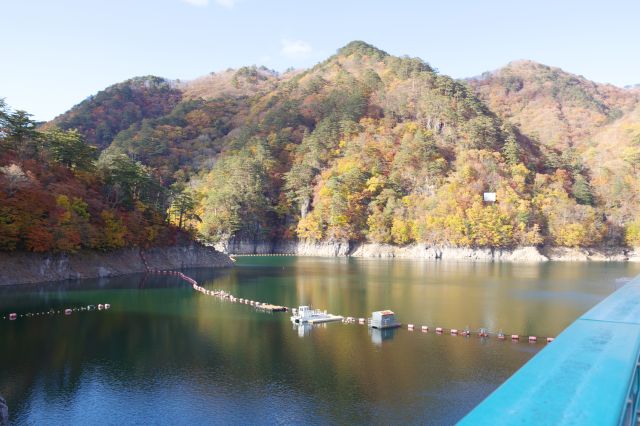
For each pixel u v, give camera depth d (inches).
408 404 1758.1
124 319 3002.0
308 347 2456.9
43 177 4596.5
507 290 4483.3
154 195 6304.1
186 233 6378.0
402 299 3937.0
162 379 1985.7
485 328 2891.2
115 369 2094.0
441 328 2876.5
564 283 5044.3
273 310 3385.8
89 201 4886.8
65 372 2047.2
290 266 6840.6
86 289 4001.0
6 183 3954.2
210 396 1819.6
